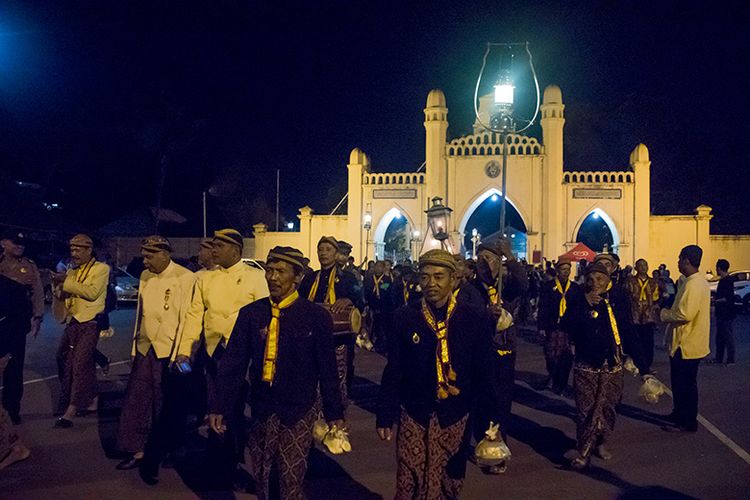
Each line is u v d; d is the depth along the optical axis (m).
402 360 5.37
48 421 9.91
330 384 5.36
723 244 37.59
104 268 9.73
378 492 7.14
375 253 39.09
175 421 7.68
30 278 9.86
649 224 37.81
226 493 7.05
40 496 6.91
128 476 7.55
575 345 8.02
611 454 8.59
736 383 13.73
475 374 5.47
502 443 5.71
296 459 5.25
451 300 5.39
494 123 11.51
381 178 39.25
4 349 9.23
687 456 8.52
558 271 11.95
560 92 37.56
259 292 7.54
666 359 17.44
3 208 31.50
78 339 9.69
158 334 7.70
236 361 5.45
